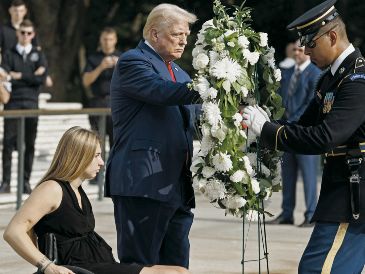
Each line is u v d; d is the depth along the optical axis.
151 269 8.16
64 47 33.56
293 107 15.62
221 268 12.13
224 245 13.78
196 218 16.31
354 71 7.89
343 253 7.91
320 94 8.15
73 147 8.23
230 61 8.52
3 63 17.98
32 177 19.34
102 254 8.34
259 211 8.79
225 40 8.62
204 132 8.56
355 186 7.89
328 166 8.09
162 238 9.27
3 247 13.23
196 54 8.71
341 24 8.05
